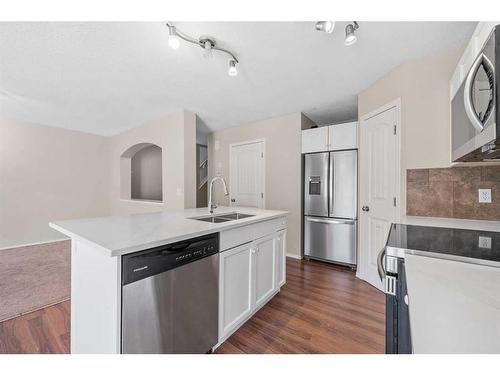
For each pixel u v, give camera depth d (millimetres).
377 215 2406
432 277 807
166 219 1765
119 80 2381
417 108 1970
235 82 2441
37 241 4031
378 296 2225
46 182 4125
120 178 4730
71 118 3719
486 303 656
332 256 3135
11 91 2646
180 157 3428
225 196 4398
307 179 3373
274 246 2127
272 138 3730
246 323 1777
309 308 2004
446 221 1694
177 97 2867
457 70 1463
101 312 1062
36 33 1614
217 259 1453
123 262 981
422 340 537
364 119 2617
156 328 1104
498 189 1669
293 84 2502
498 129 818
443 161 1846
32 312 1908
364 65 2094
